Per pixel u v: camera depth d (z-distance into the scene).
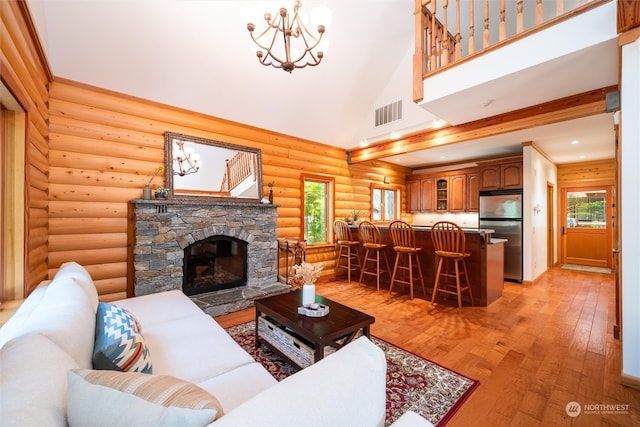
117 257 3.17
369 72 4.37
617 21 1.96
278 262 4.57
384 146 4.98
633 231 1.97
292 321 2.07
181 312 2.18
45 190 2.69
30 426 0.56
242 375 1.39
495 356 2.39
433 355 2.41
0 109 1.84
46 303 1.23
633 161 1.97
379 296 4.14
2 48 1.48
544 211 5.74
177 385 0.71
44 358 0.77
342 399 0.74
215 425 0.57
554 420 1.67
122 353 1.18
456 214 6.81
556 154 5.75
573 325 3.04
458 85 2.83
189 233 3.50
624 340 2.00
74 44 2.69
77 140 2.95
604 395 1.88
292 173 4.86
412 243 4.02
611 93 2.50
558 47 2.25
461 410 1.75
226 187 3.94
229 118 4.03
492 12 4.21
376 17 3.71
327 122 4.85
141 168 3.32
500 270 4.09
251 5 1.97
